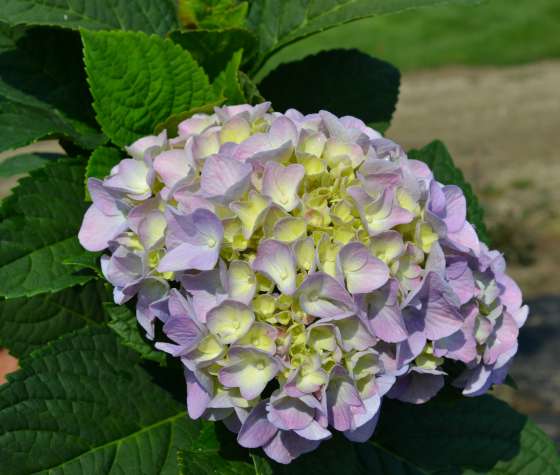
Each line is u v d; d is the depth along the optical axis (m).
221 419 0.39
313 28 0.48
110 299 0.45
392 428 0.47
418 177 0.39
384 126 0.50
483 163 2.58
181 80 0.44
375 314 0.37
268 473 0.40
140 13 0.48
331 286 0.35
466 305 0.39
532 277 1.94
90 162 0.43
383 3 0.47
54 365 0.42
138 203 0.40
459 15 3.95
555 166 2.53
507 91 3.26
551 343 1.65
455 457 0.47
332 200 0.38
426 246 0.38
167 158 0.39
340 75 0.50
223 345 0.36
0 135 0.44
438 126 2.93
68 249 0.43
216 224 0.36
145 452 0.42
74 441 0.41
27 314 0.49
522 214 2.21
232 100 0.46
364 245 0.36
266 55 0.49
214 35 0.46
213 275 0.37
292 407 0.36
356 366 0.37
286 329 0.36
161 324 0.41
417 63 3.53
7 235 0.42
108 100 0.43
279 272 0.36
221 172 0.38
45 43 0.47
